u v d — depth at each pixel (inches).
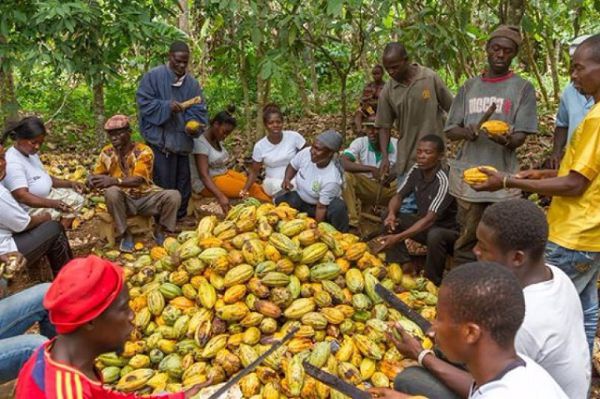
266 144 251.8
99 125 328.5
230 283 152.1
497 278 77.7
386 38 378.6
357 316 155.2
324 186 215.2
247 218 168.9
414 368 111.3
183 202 259.4
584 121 126.7
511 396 74.5
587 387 101.0
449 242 189.9
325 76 483.8
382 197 238.7
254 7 260.7
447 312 79.0
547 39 398.0
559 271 101.3
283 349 142.1
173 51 240.1
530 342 94.7
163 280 163.9
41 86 449.7
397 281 171.2
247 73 324.5
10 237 184.4
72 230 246.7
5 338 140.5
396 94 220.2
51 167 296.4
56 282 84.3
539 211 97.5
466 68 370.9
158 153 247.6
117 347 89.5
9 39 283.4
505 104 173.8
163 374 144.0
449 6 312.2
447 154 325.4
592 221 130.3
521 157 306.2
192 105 245.4
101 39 297.6
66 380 82.5
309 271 158.1
